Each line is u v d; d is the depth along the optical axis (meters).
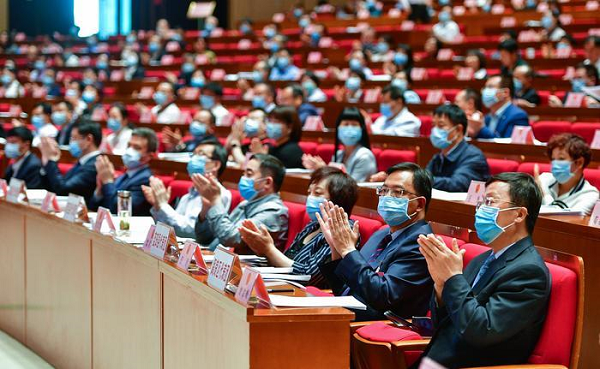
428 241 7.94
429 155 17.77
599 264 10.45
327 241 9.97
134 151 16.42
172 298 8.79
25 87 41.88
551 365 7.53
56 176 18.58
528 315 7.59
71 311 11.96
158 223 9.38
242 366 7.10
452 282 7.77
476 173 14.86
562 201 12.45
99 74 43.41
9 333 14.55
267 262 11.03
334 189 11.35
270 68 36.78
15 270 14.19
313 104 25.86
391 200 9.78
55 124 27.11
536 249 8.20
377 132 21.28
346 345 7.07
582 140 12.35
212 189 12.54
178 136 22.58
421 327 8.78
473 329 7.55
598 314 10.46
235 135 19.91
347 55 40.78
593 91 19.94
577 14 43.75
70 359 12.05
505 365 7.64
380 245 10.16
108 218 10.97
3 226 14.61
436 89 28.50
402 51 32.34
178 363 8.63
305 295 8.07
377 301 9.21
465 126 15.05
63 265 12.23
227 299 7.27
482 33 44.75
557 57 32.53
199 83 34.97
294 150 17.75
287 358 6.98
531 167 14.70
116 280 10.38
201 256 8.53
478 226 8.26
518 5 46.19
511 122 19.08
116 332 10.38
